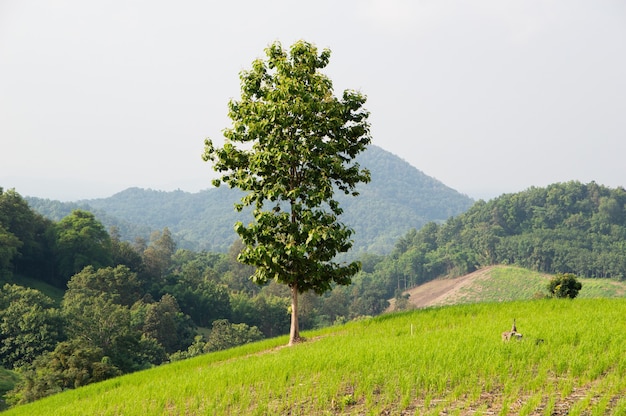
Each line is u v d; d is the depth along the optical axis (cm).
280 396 1534
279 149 2484
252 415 1405
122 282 10738
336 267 2648
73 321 7788
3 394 6109
